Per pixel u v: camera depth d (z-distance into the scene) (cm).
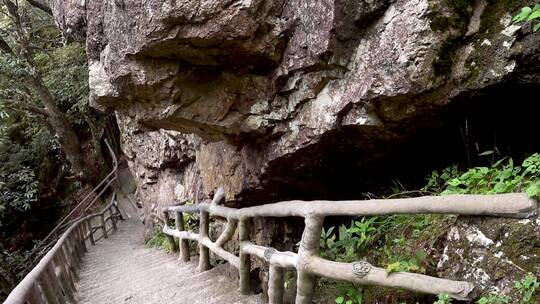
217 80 323
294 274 326
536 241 163
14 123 1385
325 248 326
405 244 241
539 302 155
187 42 281
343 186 370
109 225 1270
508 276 169
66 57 1193
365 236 277
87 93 1200
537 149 257
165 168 790
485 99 232
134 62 313
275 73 300
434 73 220
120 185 1477
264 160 357
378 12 234
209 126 351
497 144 270
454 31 214
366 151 307
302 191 392
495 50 208
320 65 265
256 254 325
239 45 281
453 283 183
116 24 315
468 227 191
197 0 262
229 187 438
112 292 470
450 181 262
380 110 253
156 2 272
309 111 292
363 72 247
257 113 324
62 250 511
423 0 212
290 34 276
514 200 171
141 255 723
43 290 363
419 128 268
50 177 1387
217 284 406
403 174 338
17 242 1222
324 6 244
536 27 189
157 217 852
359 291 251
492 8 208
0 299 845
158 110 346
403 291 224
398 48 224
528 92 223
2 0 1129
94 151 1489
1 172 1156
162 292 422
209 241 452
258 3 260
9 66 1008
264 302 331
